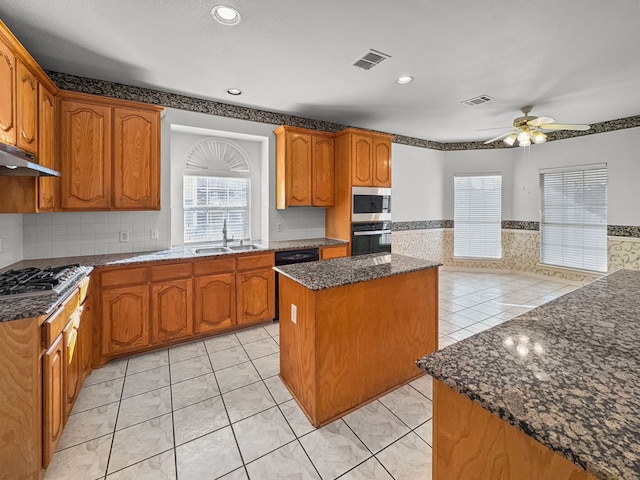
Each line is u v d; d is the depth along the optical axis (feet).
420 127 15.64
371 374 7.07
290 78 9.73
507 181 18.52
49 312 5.03
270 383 7.77
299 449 5.69
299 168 12.80
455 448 2.87
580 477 2.05
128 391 7.43
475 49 8.05
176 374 8.17
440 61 8.70
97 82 9.71
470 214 19.31
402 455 5.54
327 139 13.50
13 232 8.47
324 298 6.28
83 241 9.79
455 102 11.93
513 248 18.62
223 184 13.03
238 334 10.64
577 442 2.01
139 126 9.33
